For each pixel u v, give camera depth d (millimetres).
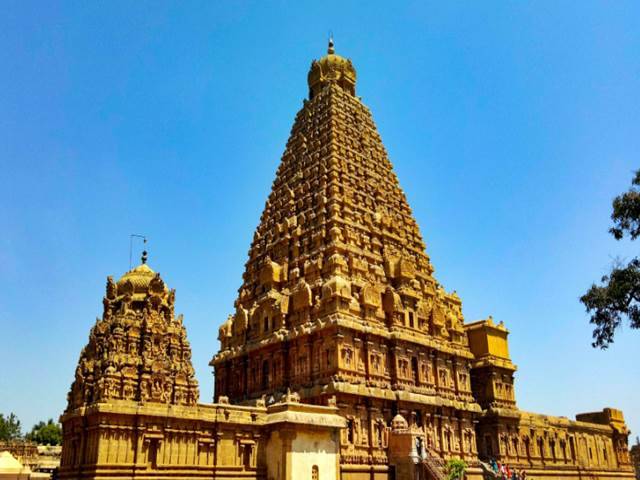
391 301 69000
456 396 73750
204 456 49000
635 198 36312
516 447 82812
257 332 72188
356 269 69438
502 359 87562
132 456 44906
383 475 58344
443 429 68375
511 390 87125
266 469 51938
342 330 61938
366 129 89812
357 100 93125
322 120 86562
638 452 143625
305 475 50531
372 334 64438
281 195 85375
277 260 77562
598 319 38000
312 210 76688
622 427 112875
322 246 71312
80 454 45250
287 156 89812
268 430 52812
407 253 80375
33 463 86188
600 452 103750
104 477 42938
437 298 80750
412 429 59938
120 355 48500
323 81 95500
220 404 51469
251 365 71312
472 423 73875
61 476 47688
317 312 65188
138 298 53781
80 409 46094
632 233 37344
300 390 61688
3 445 90125
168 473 46188
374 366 64000
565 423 96062
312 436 52469
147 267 57625
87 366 49219
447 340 76250
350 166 81188
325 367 61438
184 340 53375
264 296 73875
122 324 50500
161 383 48781
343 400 58969
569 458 93875
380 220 77938
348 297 64500
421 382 68375
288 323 68750
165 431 47094
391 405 63531
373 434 60125
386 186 85812
